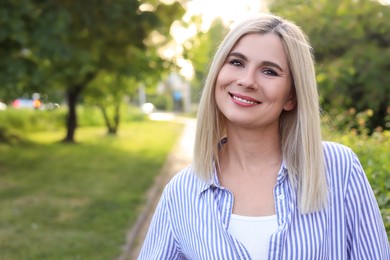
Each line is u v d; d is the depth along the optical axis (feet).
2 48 32.60
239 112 5.36
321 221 5.17
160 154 52.37
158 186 33.94
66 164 44.14
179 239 5.77
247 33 5.36
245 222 5.25
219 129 5.80
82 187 33.35
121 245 20.62
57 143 61.67
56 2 34.01
